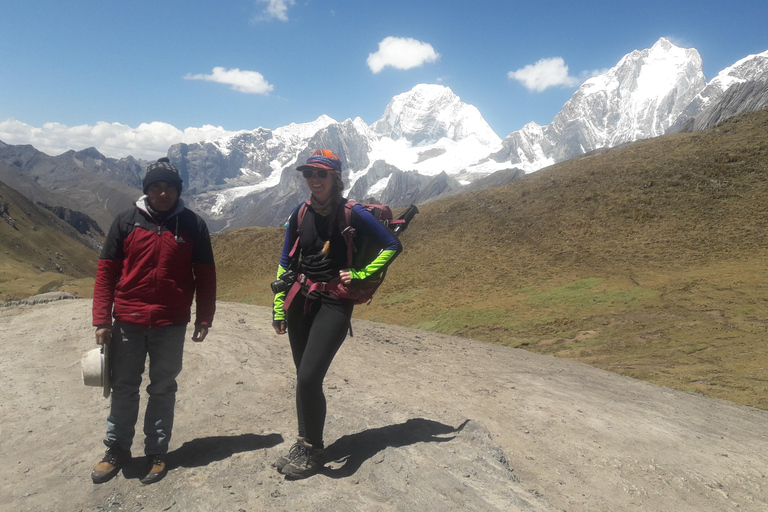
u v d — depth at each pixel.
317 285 3.32
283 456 3.73
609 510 3.73
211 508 3.07
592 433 5.39
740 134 51.09
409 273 41.81
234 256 61.72
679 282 26.30
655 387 9.45
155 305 3.51
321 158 3.24
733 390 11.46
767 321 18.14
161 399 3.67
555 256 37.12
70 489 3.50
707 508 4.01
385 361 8.23
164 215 3.55
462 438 4.07
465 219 51.81
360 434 4.16
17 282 30.84
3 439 4.50
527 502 3.14
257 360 7.32
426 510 2.96
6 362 7.41
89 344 8.48
